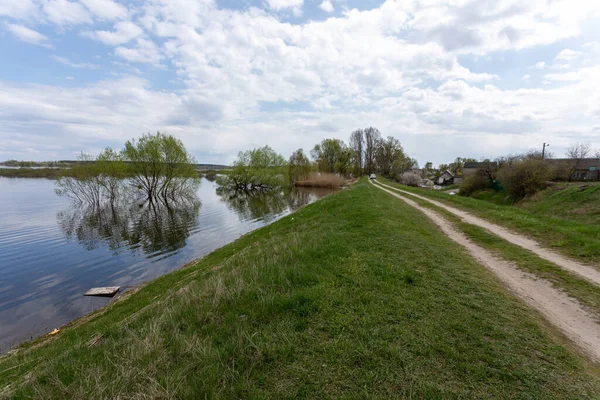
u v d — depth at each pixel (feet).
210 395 9.02
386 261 21.40
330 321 13.24
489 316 13.79
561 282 18.95
